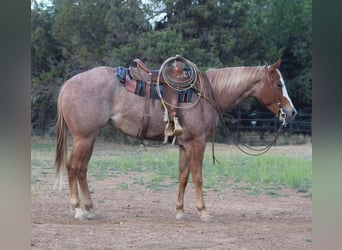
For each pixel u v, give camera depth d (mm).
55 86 27453
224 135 28250
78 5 28047
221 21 28906
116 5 28344
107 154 20750
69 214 8594
